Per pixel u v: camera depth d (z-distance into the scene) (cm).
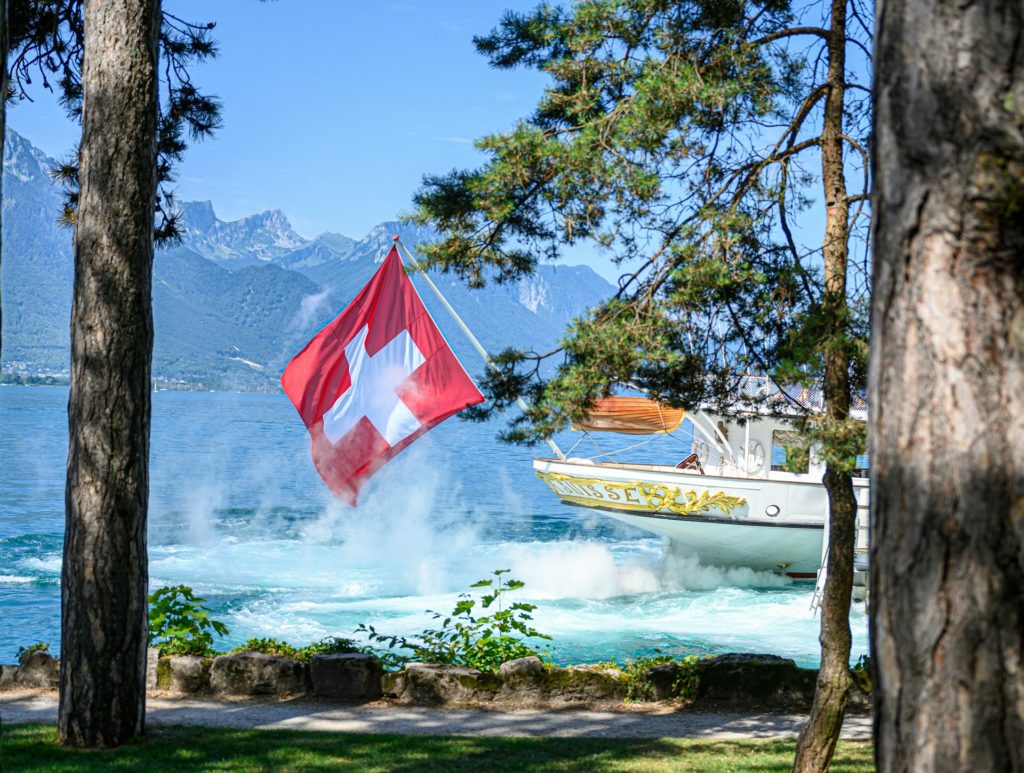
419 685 1168
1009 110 265
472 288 1109
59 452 7744
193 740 954
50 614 2211
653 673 1196
